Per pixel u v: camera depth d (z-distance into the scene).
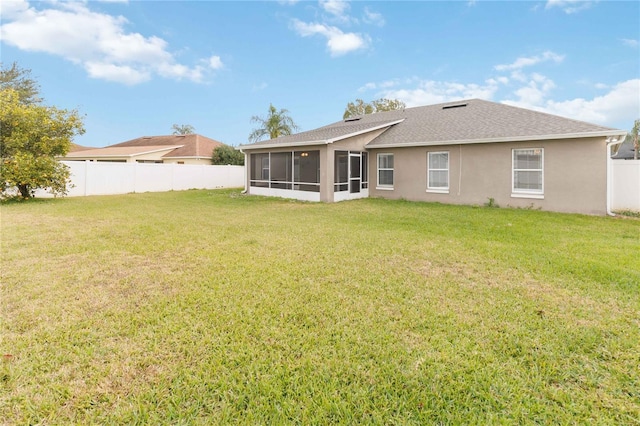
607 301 3.80
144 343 2.91
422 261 5.37
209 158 27.94
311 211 11.39
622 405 2.19
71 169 16.83
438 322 3.30
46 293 3.99
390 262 5.31
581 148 10.72
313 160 14.75
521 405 2.19
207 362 2.64
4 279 4.44
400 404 2.19
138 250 5.99
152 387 2.35
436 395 2.28
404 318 3.38
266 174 17.25
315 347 2.85
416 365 2.60
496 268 5.01
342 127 18.17
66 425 2.01
